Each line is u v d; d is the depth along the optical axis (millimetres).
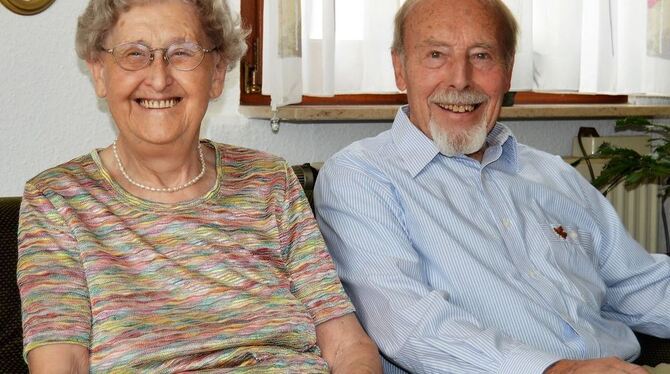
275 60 2377
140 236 1548
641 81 2926
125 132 1574
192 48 1575
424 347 1647
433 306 1665
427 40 1891
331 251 1846
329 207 1849
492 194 1918
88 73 2221
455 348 1624
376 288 1727
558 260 1916
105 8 1540
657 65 2906
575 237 1976
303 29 2441
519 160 2035
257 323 1563
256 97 2582
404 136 1902
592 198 2072
